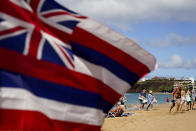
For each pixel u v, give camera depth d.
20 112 2.83
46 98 3.02
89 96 3.35
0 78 2.80
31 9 3.15
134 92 148.12
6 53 2.88
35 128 2.90
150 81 150.38
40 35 3.11
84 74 3.36
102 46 3.49
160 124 12.11
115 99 3.55
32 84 2.96
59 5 3.39
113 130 11.16
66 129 3.13
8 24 2.95
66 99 3.16
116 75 3.54
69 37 3.38
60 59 3.20
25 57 2.97
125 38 3.56
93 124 3.33
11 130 2.77
